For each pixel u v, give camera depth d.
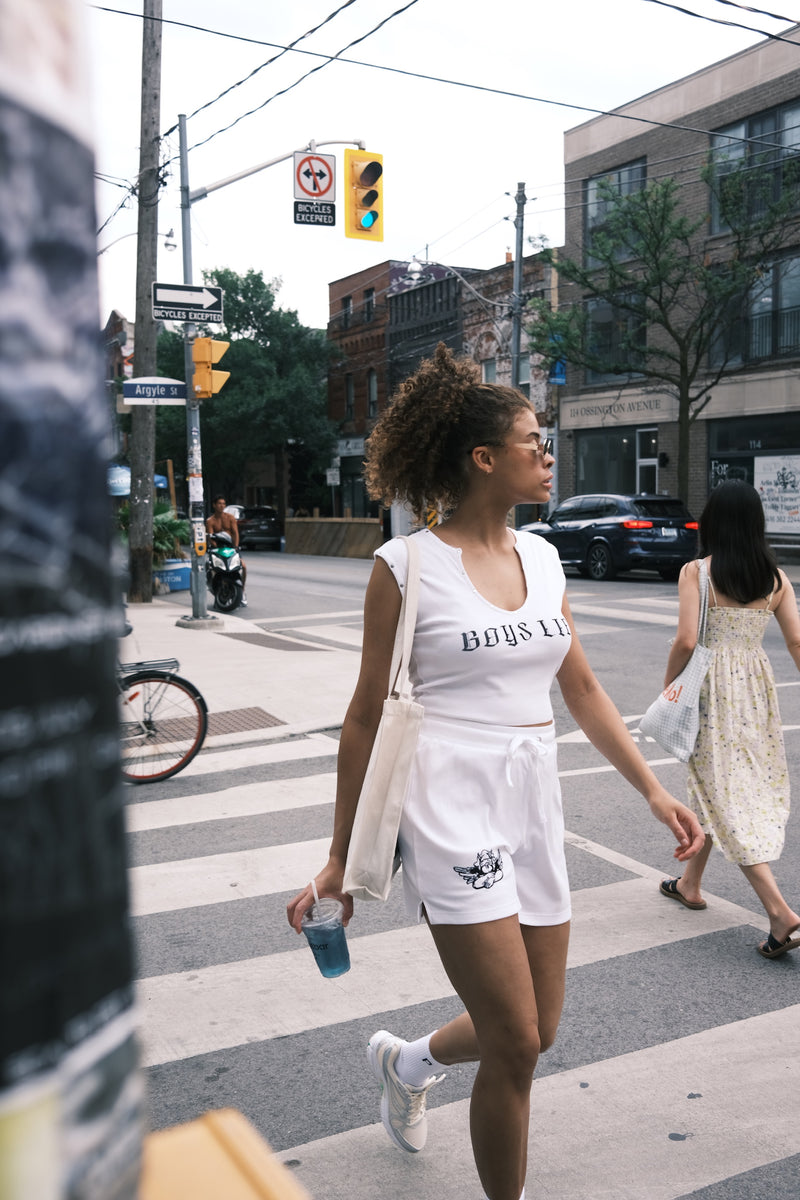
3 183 0.34
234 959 3.62
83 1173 0.37
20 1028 0.35
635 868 4.50
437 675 1.95
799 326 22.20
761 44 22.33
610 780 5.95
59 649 0.36
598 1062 2.90
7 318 0.34
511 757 1.92
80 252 0.38
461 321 32.91
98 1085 0.38
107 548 0.39
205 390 12.92
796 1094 2.73
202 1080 2.84
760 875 3.58
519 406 2.04
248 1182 0.77
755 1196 2.33
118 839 0.39
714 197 23.80
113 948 0.39
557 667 2.03
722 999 3.28
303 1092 2.78
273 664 9.95
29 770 0.35
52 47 0.36
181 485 44.28
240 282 38.22
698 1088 2.76
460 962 1.86
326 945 1.99
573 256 27.77
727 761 3.72
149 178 14.84
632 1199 2.32
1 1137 0.34
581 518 20.58
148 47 14.49
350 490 40.44
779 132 22.22
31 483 0.35
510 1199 1.89
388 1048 2.42
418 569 1.96
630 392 26.16
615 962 3.55
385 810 1.88
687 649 3.80
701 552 3.88
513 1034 1.83
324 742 7.09
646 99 25.20
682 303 23.22
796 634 3.80
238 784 6.00
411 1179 2.39
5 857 0.34
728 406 23.70
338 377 40.47
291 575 23.36
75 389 0.37
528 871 1.99
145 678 6.05
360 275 38.78
